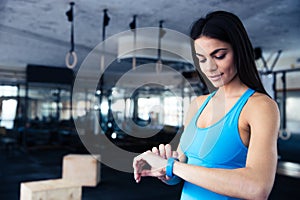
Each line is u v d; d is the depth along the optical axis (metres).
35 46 7.72
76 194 3.65
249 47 0.81
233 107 0.80
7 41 7.23
